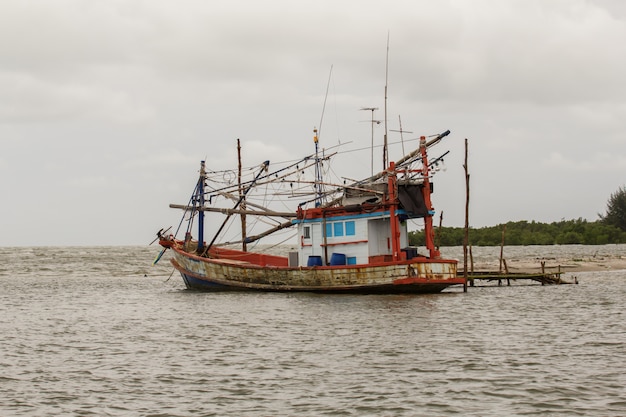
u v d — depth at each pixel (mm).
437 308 42594
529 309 42500
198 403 22016
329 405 21547
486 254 147500
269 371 26000
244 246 63750
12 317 43562
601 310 42156
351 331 34281
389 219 49562
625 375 24531
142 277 88312
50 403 22172
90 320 41562
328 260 50781
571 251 156000
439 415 20500
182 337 34125
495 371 25359
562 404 21266
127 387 24047
